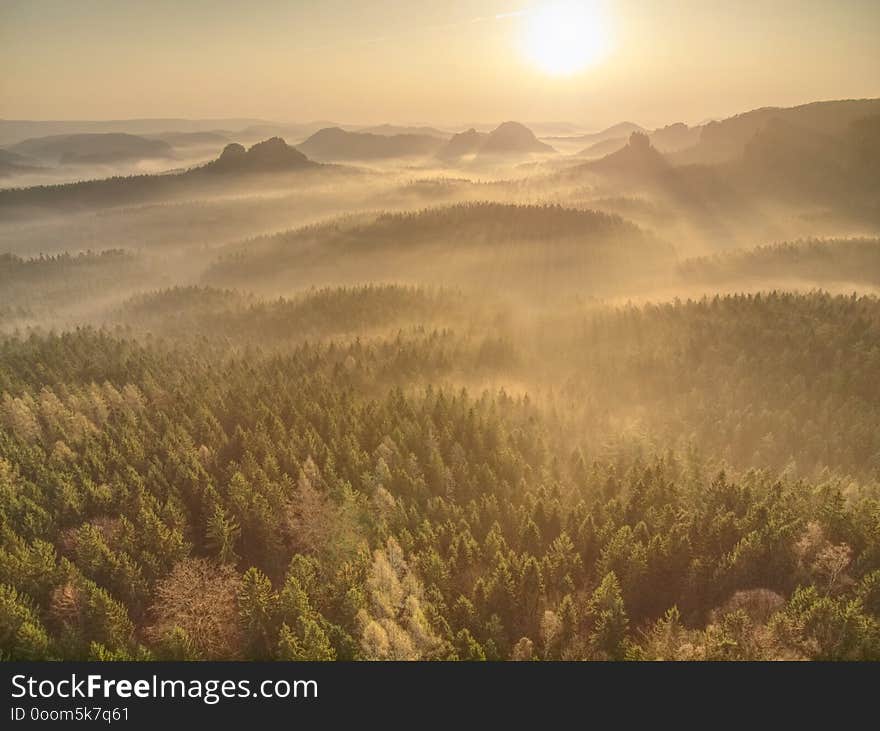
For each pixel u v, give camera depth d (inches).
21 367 6879.9
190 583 3129.9
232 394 5753.0
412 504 3821.4
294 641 2662.4
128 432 4852.4
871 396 6343.5
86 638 2856.8
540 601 3046.3
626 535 3282.5
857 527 3223.4
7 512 3779.5
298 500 3900.1
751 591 2997.0
